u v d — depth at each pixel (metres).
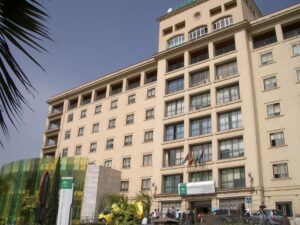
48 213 32.69
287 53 40.38
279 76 40.03
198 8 51.56
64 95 65.69
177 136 45.69
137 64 55.56
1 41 2.93
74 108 63.34
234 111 41.59
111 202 42.59
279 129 37.72
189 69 47.66
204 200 39.66
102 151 54.53
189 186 40.28
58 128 63.72
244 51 42.91
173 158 44.75
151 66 54.25
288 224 24.03
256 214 28.95
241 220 28.62
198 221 34.25
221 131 41.00
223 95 43.47
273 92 39.75
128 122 53.53
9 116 2.90
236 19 46.41
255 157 37.09
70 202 15.20
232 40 45.78
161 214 40.28
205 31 49.47
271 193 35.59
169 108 48.19
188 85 46.84
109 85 59.62
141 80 54.91
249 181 36.44
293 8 41.00
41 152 64.31
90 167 46.47
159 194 43.03
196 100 45.91
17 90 2.92
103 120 57.12
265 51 42.34
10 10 2.92
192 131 44.56
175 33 52.56
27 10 2.91
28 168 49.38
